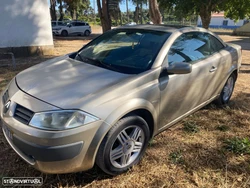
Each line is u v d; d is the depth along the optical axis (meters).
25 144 1.92
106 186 2.21
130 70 2.57
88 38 19.89
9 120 2.07
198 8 19.30
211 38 3.65
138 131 2.38
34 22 8.67
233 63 3.98
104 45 3.20
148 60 2.63
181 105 2.95
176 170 2.46
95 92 2.11
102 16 12.50
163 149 2.80
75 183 2.22
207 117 3.70
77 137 1.90
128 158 2.38
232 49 4.02
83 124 1.91
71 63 2.90
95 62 2.87
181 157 2.66
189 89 2.96
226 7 19.75
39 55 9.06
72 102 1.98
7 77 5.61
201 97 3.35
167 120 2.82
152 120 2.53
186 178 2.35
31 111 1.98
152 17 7.73
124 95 2.18
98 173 2.35
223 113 3.87
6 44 8.24
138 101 2.25
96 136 1.98
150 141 2.87
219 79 3.66
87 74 2.48
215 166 2.54
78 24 23.25
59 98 2.03
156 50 2.70
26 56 8.77
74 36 22.17
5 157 2.55
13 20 8.18
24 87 2.29
